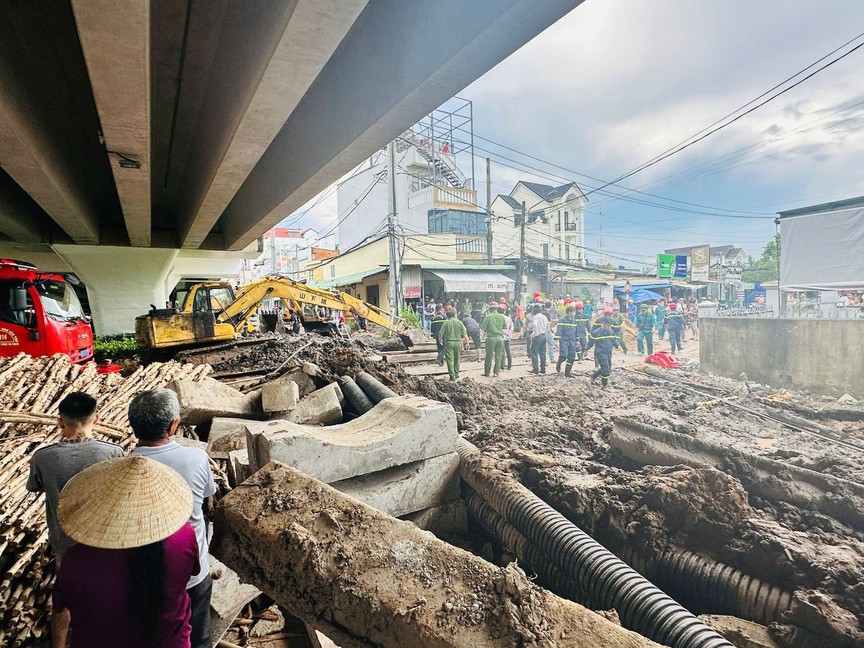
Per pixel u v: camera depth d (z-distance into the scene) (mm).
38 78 6629
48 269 18734
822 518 3885
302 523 2779
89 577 1713
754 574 3496
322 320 17516
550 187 44844
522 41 4180
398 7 5148
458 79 4785
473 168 37062
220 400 6129
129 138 6617
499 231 39000
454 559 2541
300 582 2588
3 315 8336
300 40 4266
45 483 2582
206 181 8992
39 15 5211
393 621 2285
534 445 6023
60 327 8906
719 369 11641
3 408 5238
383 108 5480
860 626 2809
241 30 5332
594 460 5605
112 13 3857
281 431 4176
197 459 2529
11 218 11898
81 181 11055
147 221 11977
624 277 39219
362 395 6516
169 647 1790
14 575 2918
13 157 7055
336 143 6699
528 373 12969
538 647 2045
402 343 16578
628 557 4035
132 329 17453
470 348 16953
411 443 4590
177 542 1827
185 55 6168
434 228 35156
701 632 2820
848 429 7191
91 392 6055
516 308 20672
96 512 1736
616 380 11430
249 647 3170
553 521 3904
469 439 6320
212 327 11594
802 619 2996
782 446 6230
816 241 12750
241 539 2818
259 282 14242
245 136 6320
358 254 32250
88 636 1738
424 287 28281
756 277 43812
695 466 4754
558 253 41750
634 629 3102
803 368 9867
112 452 2697
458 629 2178
